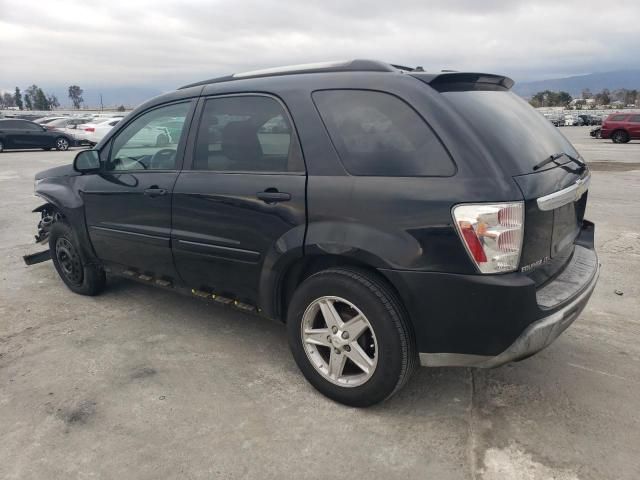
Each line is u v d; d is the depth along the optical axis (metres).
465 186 2.46
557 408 2.97
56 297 4.86
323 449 2.64
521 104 3.26
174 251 3.69
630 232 6.98
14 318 4.36
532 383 3.24
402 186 2.62
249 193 3.16
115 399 3.11
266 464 2.54
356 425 2.84
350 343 2.88
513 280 2.46
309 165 2.94
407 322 2.71
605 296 4.68
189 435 2.77
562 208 2.89
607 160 17.70
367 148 2.78
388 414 2.93
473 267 2.46
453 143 2.54
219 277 3.48
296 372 3.42
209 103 3.54
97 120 27.41
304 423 2.86
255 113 3.26
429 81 2.77
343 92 2.93
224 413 2.96
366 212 2.70
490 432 2.76
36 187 4.90
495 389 3.18
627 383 3.22
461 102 2.73
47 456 2.62
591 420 2.85
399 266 2.60
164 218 3.70
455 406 3.00
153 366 3.52
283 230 3.02
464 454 2.59
